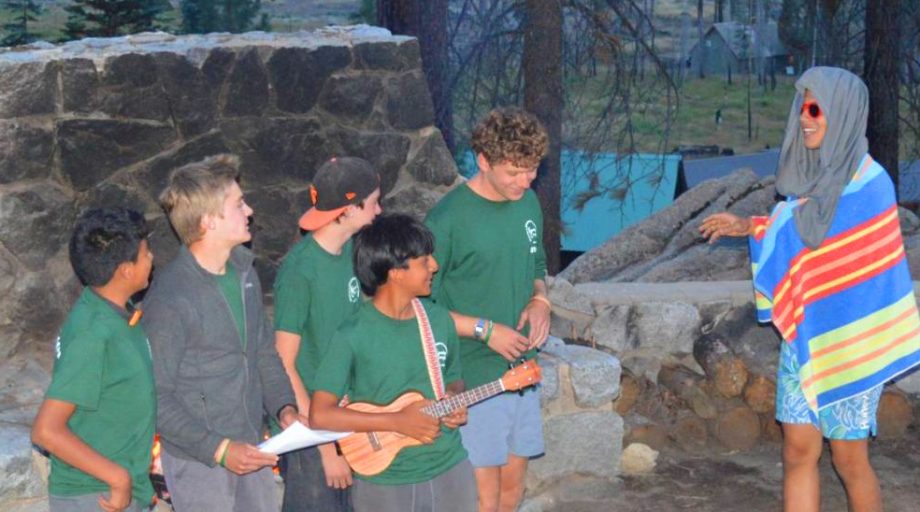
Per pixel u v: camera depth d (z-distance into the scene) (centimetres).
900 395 746
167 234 625
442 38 1653
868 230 544
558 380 660
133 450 412
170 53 620
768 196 1233
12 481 497
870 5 1945
